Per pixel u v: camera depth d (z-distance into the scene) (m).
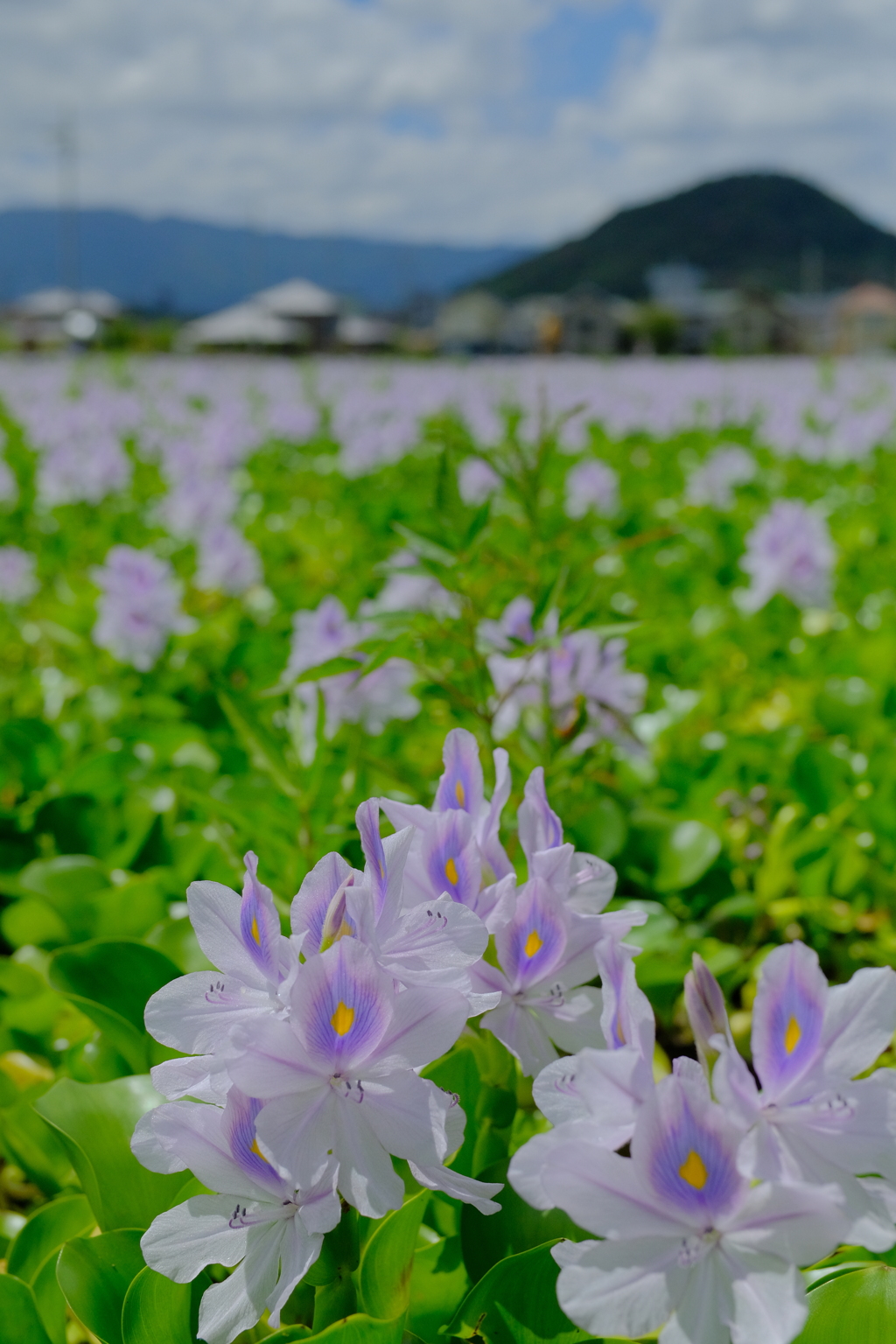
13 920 3.09
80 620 6.60
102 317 77.12
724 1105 1.14
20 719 4.36
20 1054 2.91
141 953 2.32
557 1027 1.47
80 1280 1.58
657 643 5.79
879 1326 1.42
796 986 1.18
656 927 2.87
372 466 15.68
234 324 86.50
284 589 7.60
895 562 8.78
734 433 21.20
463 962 1.29
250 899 1.32
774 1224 1.13
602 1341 1.49
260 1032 1.20
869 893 3.76
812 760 3.93
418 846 1.48
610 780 4.16
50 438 17.00
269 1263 1.29
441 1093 1.25
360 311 118.06
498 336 111.94
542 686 3.11
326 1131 1.24
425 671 2.51
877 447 17.94
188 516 9.34
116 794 3.91
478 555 2.57
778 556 6.14
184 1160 1.31
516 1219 1.66
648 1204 1.13
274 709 5.01
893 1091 1.18
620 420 21.86
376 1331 1.36
